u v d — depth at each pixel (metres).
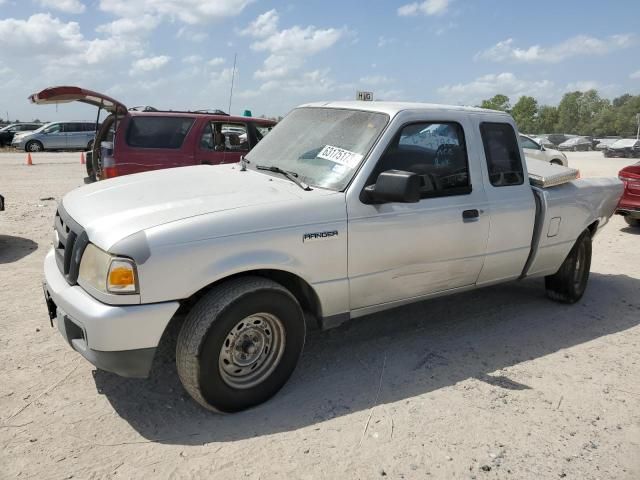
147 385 3.57
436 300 5.48
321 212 3.46
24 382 3.54
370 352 4.23
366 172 3.65
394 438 3.11
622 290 6.11
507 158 4.58
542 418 3.39
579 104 119.88
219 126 8.91
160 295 2.95
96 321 2.86
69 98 7.71
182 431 3.11
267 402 3.44
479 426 3.27
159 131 8.52
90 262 3.02
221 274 3.09
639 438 3.23
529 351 4.38
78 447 2.92
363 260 3.67
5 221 8.62
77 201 3.61
